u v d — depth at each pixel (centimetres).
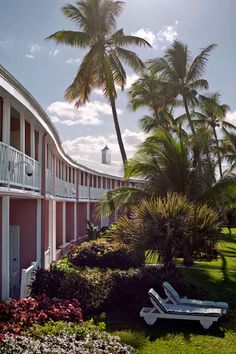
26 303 877
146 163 1878
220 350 833
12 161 1034
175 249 1229
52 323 800
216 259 1975
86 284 1062
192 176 1819
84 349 662
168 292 1032
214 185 1797
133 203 1844
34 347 643
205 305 1021
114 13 2353
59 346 666
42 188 1512
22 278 1023
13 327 747
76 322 859
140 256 1261
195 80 3155
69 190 2553
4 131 1020
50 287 1067
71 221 2761
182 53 3122
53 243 1914
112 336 776
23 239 1466
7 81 930
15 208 1476
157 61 3147
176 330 946
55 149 1931
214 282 1463
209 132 2014
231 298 1238
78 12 2359
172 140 1850
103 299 1059
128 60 2456
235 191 1773
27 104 1136
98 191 3566
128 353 696
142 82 3319
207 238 1314
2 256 1015
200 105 3525
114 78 2480
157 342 875
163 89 3166
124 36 2392
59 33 2334
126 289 1091
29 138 1495
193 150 1855
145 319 973
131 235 1282
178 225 1215
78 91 2448
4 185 991
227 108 3981
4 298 1007
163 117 3462
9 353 619
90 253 1634
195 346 854
